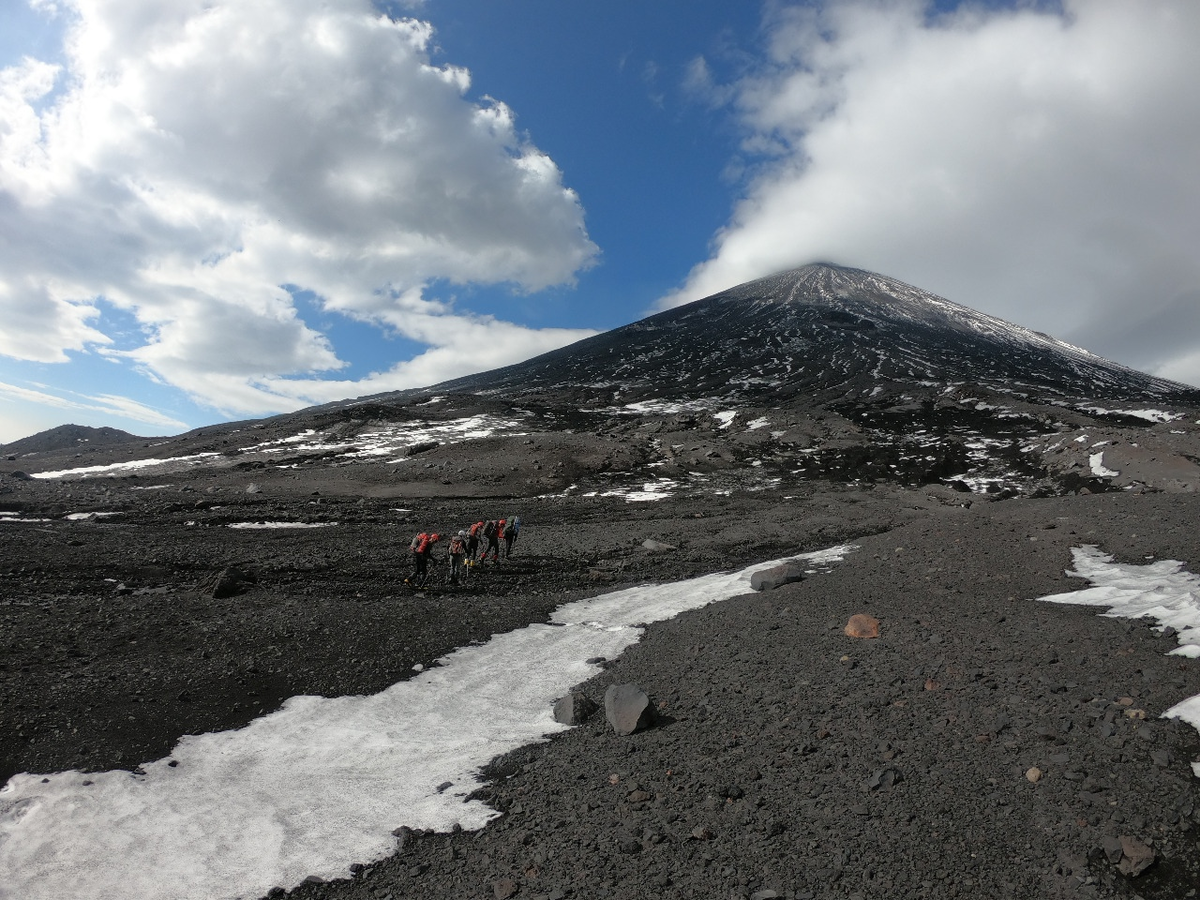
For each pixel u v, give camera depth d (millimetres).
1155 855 4988
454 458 55844
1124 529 18469
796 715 8781
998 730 7305
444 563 23328
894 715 8188
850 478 54531
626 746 8711
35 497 34438
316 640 13086
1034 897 4828
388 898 6070
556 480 51062
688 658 12516
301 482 47219
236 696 10469
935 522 23984
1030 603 13156
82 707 9375
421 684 11695
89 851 6570
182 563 20453
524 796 7770
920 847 5559
